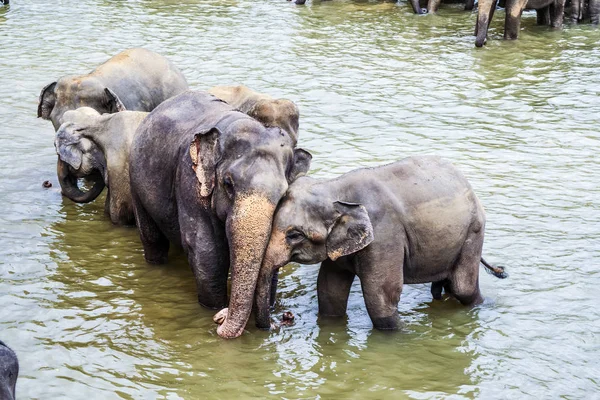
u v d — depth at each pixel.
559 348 7.21
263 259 6.93
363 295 7.34
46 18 19.92
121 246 9.09
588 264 8.60
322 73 15.61
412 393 6.60
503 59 16.92
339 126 12.83
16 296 7.93
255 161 6.88
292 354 7.10
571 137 12.50
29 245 8.99
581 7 20.83
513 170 11.16
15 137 12.16
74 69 15.56
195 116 7.89
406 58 16.84
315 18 20.42
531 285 8.20
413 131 12.66
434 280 7.59
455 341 7.32
